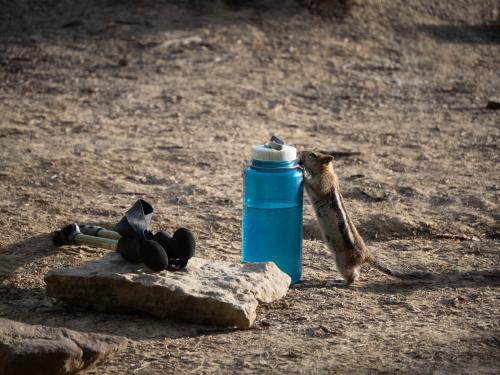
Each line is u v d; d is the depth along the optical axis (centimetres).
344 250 1532
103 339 1205
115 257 1456
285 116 3130
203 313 1337
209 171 2383
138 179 2280
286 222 1528
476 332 1307
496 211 2039
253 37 4072
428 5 4734
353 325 1346
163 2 4347
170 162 2461
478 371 1152
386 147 2720
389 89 3612
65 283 1384
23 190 2136
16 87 3400
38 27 4134
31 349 1115
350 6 4481
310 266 1669
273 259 1537
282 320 1370
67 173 2295
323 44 4109
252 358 1212
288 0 4462
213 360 1208
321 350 1240
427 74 3903
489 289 1530
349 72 3809
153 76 3581
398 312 1409
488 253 1755
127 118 3022
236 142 2738
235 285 1388
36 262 1639
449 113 3259
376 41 4238
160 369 1179
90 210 1991
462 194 2177
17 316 1385
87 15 4253
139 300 1356
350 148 2692
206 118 3052
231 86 3484
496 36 4575
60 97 3278
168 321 1358
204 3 4347
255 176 1520
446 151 2677
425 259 1709
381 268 1571
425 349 1234
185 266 1426
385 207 2066
